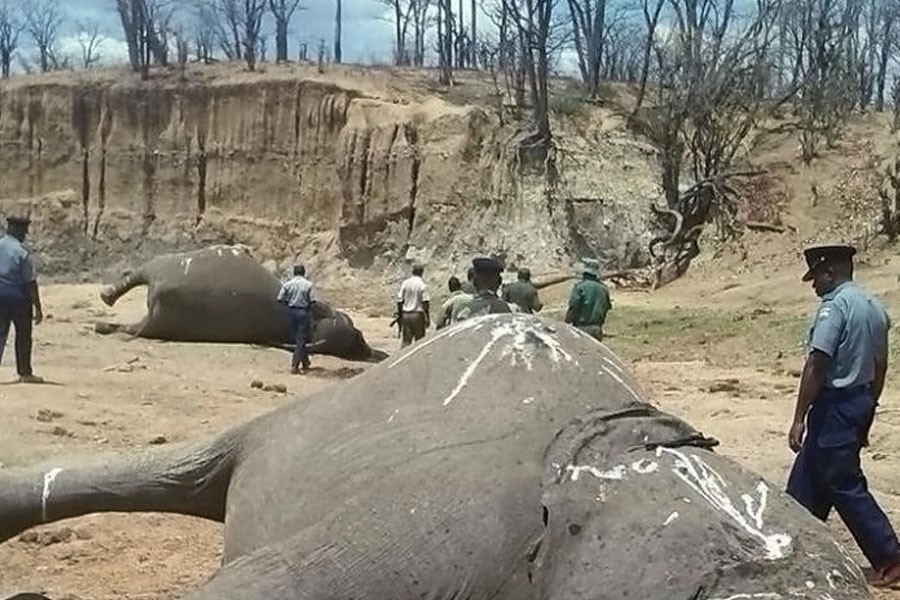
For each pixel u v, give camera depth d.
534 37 49.59
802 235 40.41
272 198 54.97
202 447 6.07
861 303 8.53
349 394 5.33
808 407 8.59
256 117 55.69
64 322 25.56
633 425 4.55
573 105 51.00
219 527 8.55
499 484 4.41
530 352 4.99
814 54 50.94
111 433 12.48
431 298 43.91
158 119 57.81
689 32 46.75
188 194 57.06
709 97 44.84
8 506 6.23
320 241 52.62
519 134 49.66
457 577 4.31
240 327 23.12
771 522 4.08
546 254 47.00
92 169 58.44
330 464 4.99
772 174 44.19
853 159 43.75
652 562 3.94
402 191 49.97
